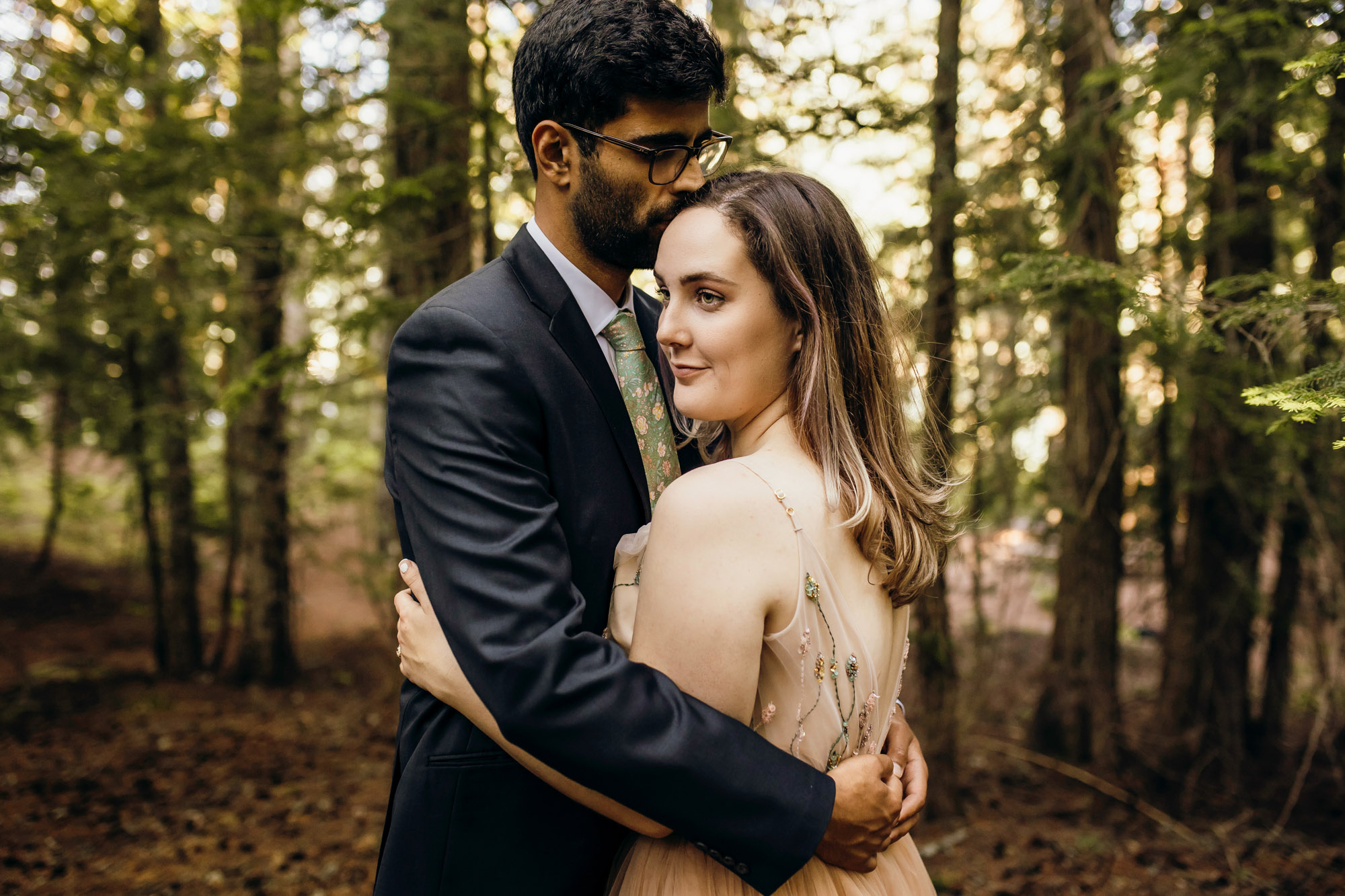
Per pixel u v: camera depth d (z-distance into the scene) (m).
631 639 1.31
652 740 1.10
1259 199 4.51
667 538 1.19
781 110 4.01
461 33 4.01
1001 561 6.34
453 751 1.35
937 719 4.75
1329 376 1.56
